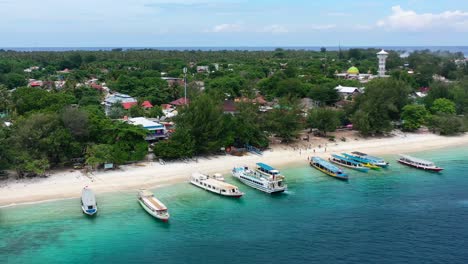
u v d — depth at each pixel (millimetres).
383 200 94125
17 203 87125
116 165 110188
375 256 68750
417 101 180625
